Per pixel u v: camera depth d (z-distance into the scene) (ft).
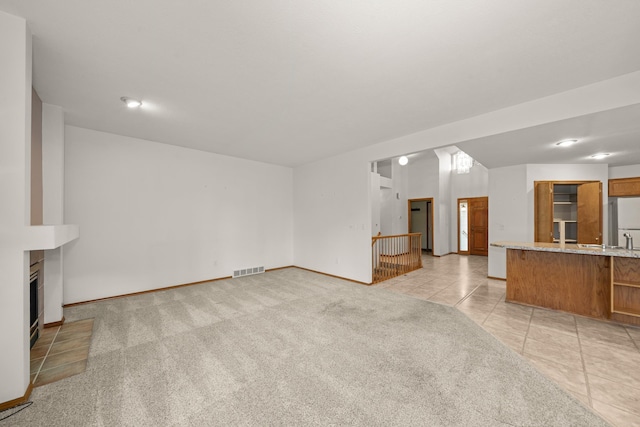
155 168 15.01
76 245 12.64
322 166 19.36
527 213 16.62
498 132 10.28
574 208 17.62
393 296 13.94
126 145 14.03
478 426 5.24
